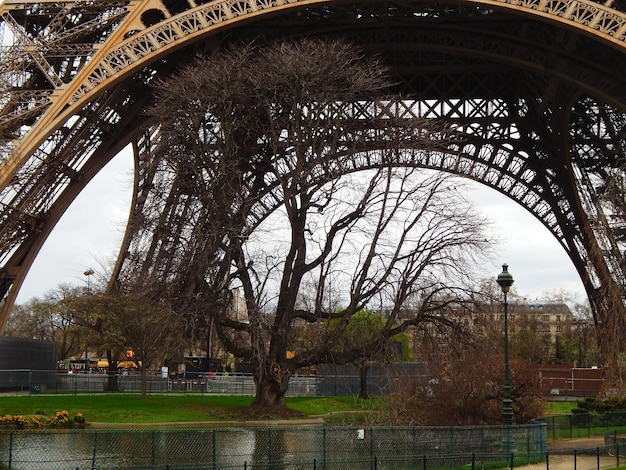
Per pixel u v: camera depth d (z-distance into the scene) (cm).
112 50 6056
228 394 9338
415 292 6412
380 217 6419
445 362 5759
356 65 6862
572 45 6844
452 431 4044
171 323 6631
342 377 9725
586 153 8950
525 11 5900
